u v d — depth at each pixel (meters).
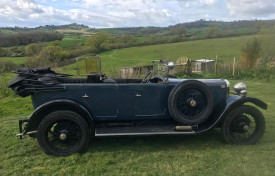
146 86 4.08
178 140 4.44
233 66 13.94
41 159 3.71
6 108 7.04
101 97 4.00
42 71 4.39
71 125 3.94
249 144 4.23
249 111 4.19
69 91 3.91
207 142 4.34
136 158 3.72
